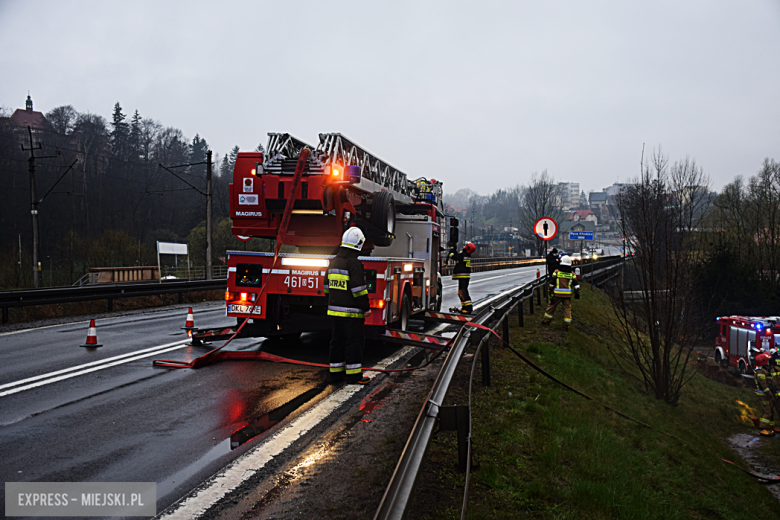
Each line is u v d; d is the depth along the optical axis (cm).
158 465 376
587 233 4219
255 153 846
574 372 834
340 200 854
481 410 541
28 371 657
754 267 3139
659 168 1939
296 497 331
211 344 866
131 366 694
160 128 7762
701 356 2123
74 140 6406
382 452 406
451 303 1673
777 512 604
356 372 623
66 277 3272
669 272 957
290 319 788
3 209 4897
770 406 1178
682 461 633
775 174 4581
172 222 6825
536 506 357
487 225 17138
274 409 516
